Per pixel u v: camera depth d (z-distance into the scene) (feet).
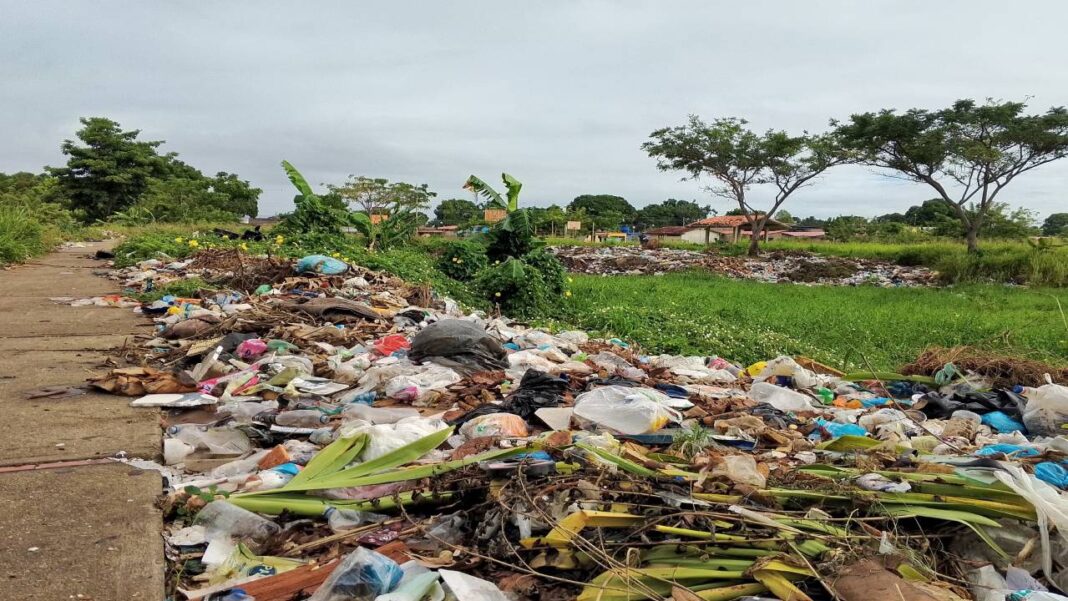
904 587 7.48
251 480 11.24
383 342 22.15
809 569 7.97
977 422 17.48
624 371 20.79
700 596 7.69
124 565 8.45
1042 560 8.61
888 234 167.02
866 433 15.98
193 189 135.13
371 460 11.04
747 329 36.32
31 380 16.90
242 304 27.14
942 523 9.32
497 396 17.06
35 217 59.52
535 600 7.99
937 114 96.99
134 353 20.07
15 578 8.02
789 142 108.06
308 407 15.74
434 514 10.23
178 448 12.44
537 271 43.88
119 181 133.90
